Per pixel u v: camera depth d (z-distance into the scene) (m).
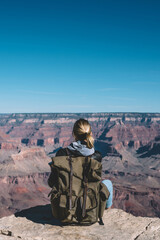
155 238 5.37
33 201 142.12
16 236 5.28
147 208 137.75
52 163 5.36
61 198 5.25
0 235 5.28
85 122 5.63
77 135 5.59
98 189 5.50
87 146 5.48
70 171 5.25
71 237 5.24
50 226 5.76
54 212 5.52
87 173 5.26
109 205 6.23
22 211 6.79
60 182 5.29
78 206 5.30
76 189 5.22
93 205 5.34
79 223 5.53
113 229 5.68
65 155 5.45
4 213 126.50
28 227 5.72
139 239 5.30
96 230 5.60
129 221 6.15
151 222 6.14
